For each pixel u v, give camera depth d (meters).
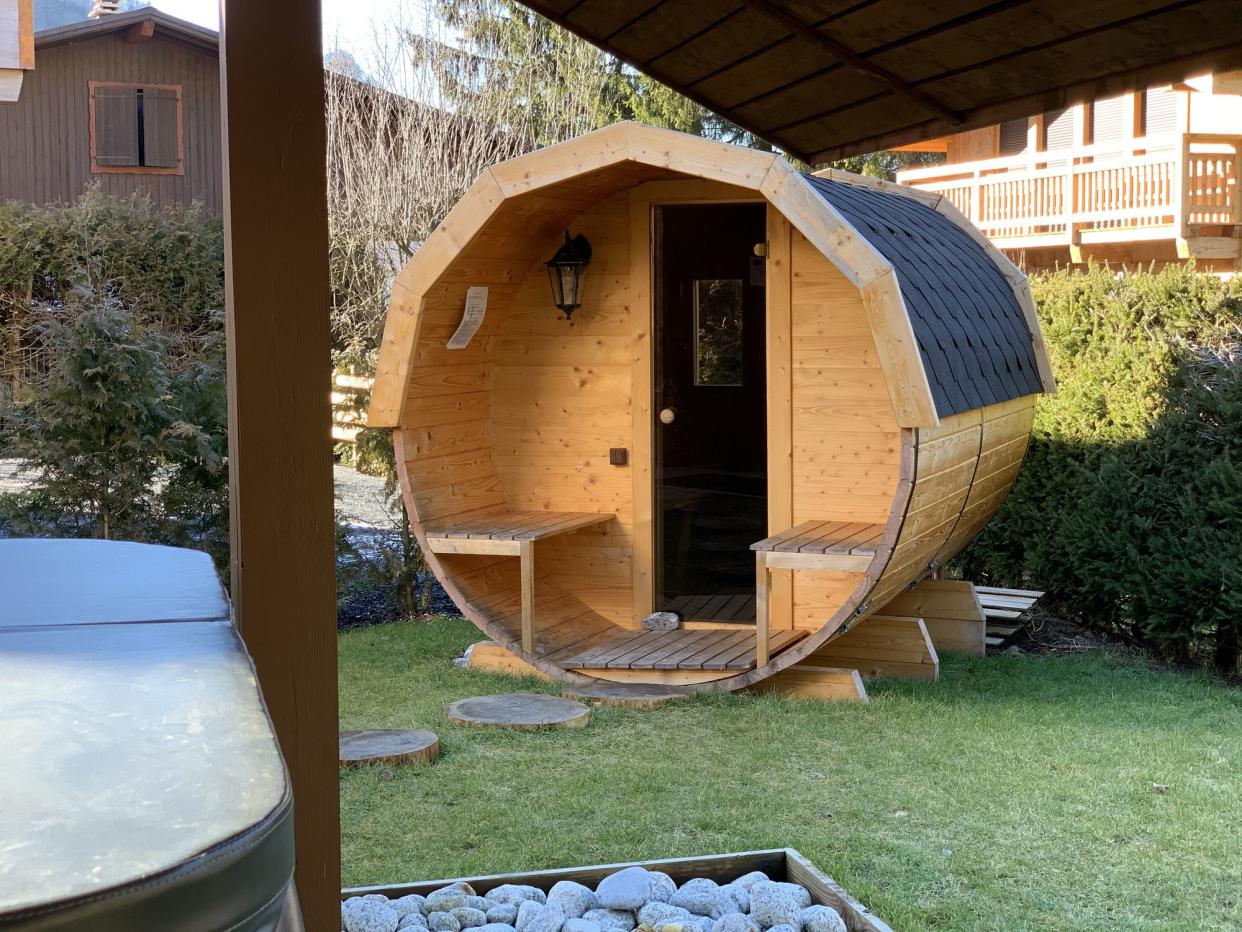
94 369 8.39
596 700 7.14
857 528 7.52
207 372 9.30
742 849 4.79
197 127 20.62
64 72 19.83
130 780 0.80
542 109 21.86
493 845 4.86
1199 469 8.26
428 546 7.62
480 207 7.06
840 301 7.65
